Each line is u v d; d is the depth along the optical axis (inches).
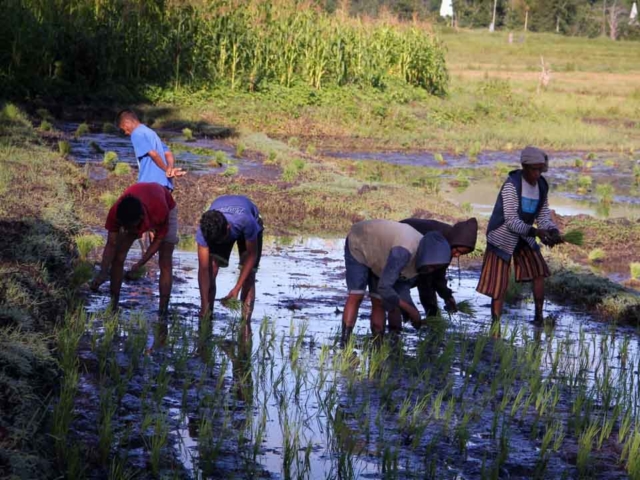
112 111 1784.0
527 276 638.5
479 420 441.1
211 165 1275.8
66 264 635.5
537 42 5531.5
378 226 526.0
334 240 899.4
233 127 1782.7
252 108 1894.7
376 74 2150.6
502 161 1628.9
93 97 1827.0
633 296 685.9
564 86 3031.5
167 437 401.4
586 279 724.0
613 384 503.8
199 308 614.2
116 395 438.3
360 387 477.4
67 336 486.9
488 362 534.3
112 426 403.2
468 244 498.9
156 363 492.4
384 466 383.2
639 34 7121.1
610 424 429.7
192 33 1994.3
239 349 524.4
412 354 541.6
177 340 533.0
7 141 1151.0
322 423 429.1
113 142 1443.2
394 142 1804.9
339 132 1852.9
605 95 2802.7
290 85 2058.3
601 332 627.2
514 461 396.2
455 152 1713.8
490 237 619.2
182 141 1560.0
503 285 615.8
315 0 2183.8
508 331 613.0
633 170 1540.4
